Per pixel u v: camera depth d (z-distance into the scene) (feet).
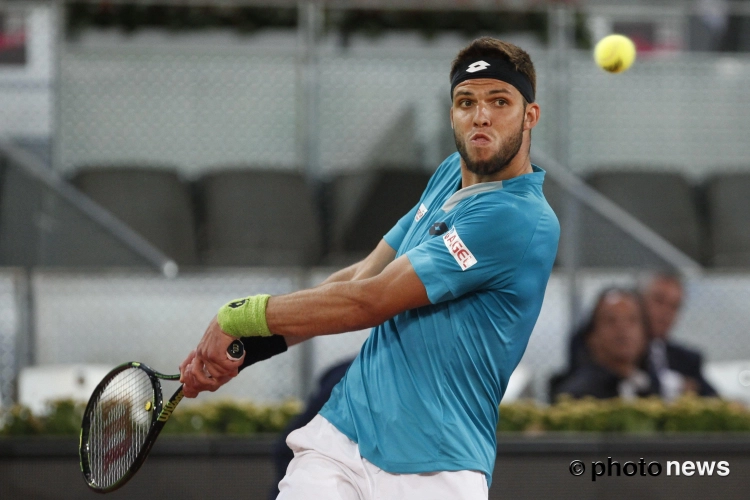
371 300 30.09
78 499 54.60
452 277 30.04
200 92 87.45
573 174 88.12
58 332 71.67
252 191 82.23
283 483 32.37
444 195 33.86
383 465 30.83
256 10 88.28
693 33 94.94
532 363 76.13
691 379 70.18
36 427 58.80
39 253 71.97
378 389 31.45
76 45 85.66
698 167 91.15
